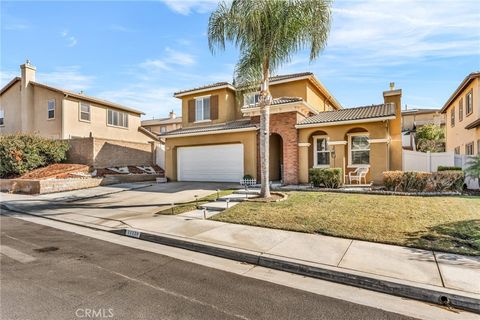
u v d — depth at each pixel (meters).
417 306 3.90
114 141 21.67
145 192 14.93
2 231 8.12
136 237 7.49
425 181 11.52
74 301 3.91
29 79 24.67
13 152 18.12
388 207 8.88
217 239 6.73
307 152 15.20
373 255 5.48
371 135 13.91
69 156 21.03
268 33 10.30
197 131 17.70
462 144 20.52
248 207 9.66
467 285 4.19
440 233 6.52
